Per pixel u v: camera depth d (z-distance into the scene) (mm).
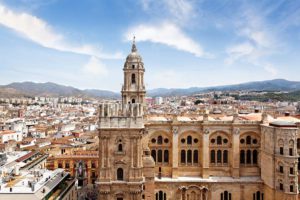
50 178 94062
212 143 109562
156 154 109062
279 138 97438
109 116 89625
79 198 125875
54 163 146625
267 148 102688
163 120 109688
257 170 109312
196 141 109688
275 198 98438
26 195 77188
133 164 89625
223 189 105750
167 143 109250
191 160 109375
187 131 109000
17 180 90000
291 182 95562
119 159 89875
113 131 89688
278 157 97062
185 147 109312
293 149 95938
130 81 114375
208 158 107562
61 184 95500
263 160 105750
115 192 89562
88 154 151750
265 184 103875
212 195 105438
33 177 93250
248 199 105688
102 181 89312
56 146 166875
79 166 146750
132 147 89688
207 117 108062
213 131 108562
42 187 84062
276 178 98062
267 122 107125
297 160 95875
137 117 89688
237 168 107125
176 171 107375
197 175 108812
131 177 89312
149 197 97312
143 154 102438
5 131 199750
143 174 97125
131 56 114938
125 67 114688
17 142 174625
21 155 125438
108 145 89750
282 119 110688
